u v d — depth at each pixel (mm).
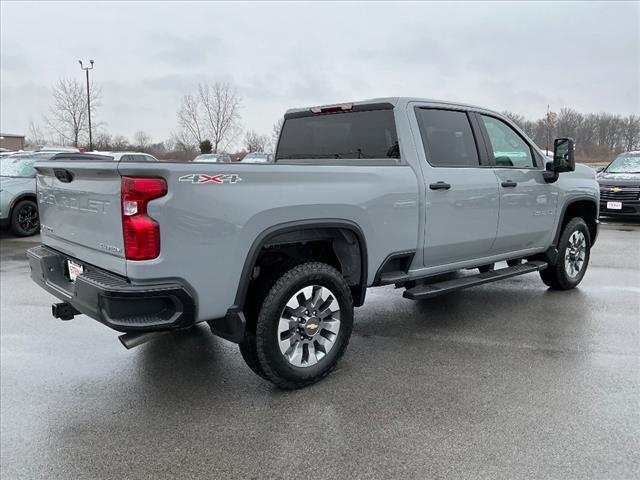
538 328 4719
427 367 3857
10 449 2842
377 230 3836
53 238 3748
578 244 6023
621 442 2826
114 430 3029
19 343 4426
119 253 2887
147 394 3484
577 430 2951
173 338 4531
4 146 47250
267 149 45469
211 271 3006
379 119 4305
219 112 44438
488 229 4734
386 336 4543
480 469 2607
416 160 4129
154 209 2771
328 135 4723
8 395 3477
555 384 3539
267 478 2566
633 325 4789
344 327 3680
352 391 3484
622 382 3562
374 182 3789
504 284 6422
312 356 3555
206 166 2938
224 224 3014
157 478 2582
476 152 4703
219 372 3832
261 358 3312
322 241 3848
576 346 4258
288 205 3268
